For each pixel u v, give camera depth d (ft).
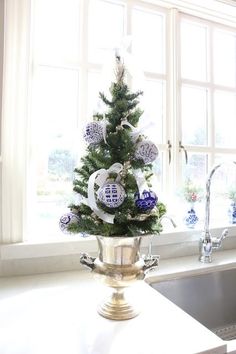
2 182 3.31
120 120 2.47
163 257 4.20
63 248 3.58
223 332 3.93
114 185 2.23
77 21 4.17
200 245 4.15
